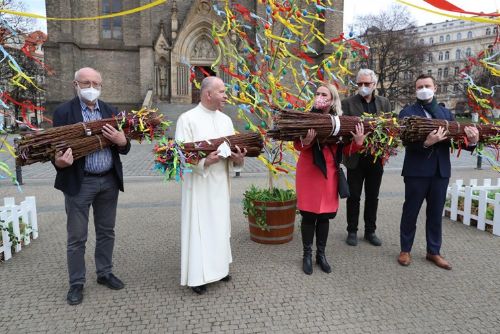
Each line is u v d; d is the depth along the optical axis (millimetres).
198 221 3566
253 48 5109
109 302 3479
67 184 3320
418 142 4066
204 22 27547
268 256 4586
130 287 3779
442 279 3949
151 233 5492
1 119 3352
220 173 3678
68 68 26766
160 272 4145
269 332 3018
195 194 3561
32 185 9062
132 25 28375
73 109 3432
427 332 3014
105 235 3746
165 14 28281
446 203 6336
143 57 27844
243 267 4258
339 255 4629
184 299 3535
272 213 4863
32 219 5215
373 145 3926
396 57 39375
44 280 3930
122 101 28703
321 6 4859
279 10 4695
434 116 4184
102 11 28000
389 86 40344
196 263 3551
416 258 4531
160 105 26391
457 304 3439
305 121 3598
